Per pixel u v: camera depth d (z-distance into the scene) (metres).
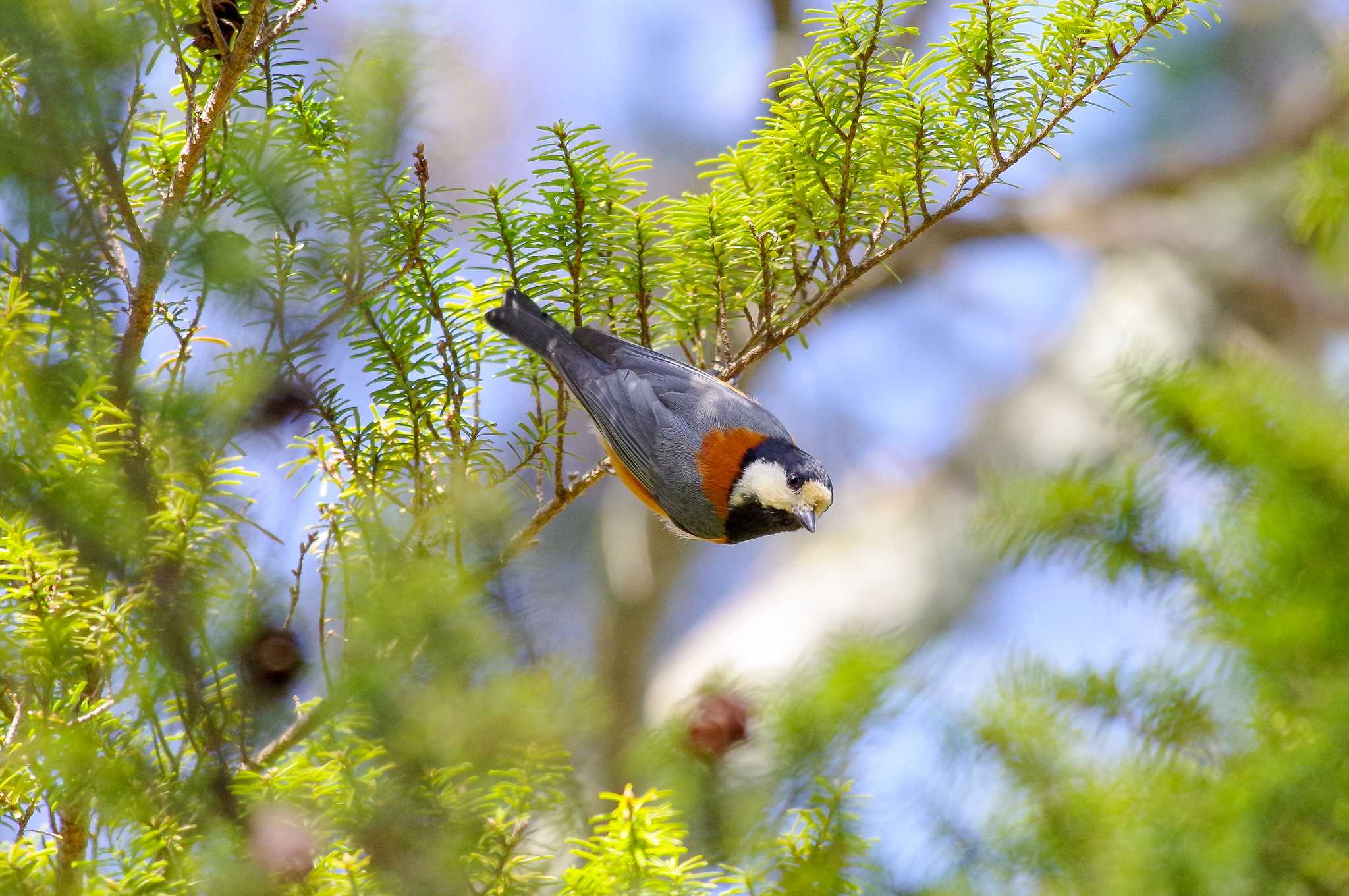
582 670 5.14
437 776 4.91
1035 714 5.75
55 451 5.00
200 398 5.33
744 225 7.23
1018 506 6.12
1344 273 6.75
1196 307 19.72
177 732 5.93
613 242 7.33
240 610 5.27
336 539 5.77
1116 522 5.93
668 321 7.83
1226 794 5.14
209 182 6.54
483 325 7.31
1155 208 20.38
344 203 6.12
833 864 5.31
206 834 4.93
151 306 5.65
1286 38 19.67
